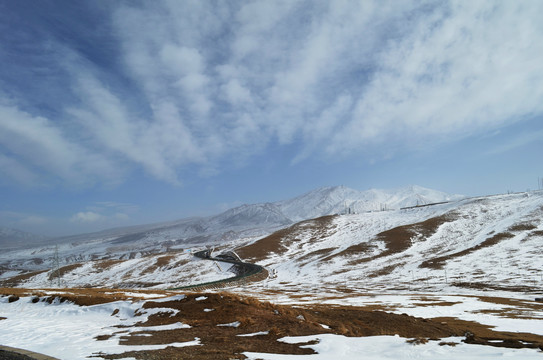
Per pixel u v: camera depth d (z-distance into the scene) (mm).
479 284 83625
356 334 24750
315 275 131750
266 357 17875
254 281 124125
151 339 23375
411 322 29672
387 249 158375
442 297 66062
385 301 60000
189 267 169875
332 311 34094
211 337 23312
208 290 99000
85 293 52375
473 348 19375
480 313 42781
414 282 98312
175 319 29547
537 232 138000
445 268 111625
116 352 19672
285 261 176500
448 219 193750
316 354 18656
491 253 122188
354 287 96750
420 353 18328
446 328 28031
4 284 194250
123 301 36875
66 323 31438
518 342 21547
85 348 21094
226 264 170750
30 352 20172
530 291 70750
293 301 61188
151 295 53406
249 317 28484
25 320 33438
